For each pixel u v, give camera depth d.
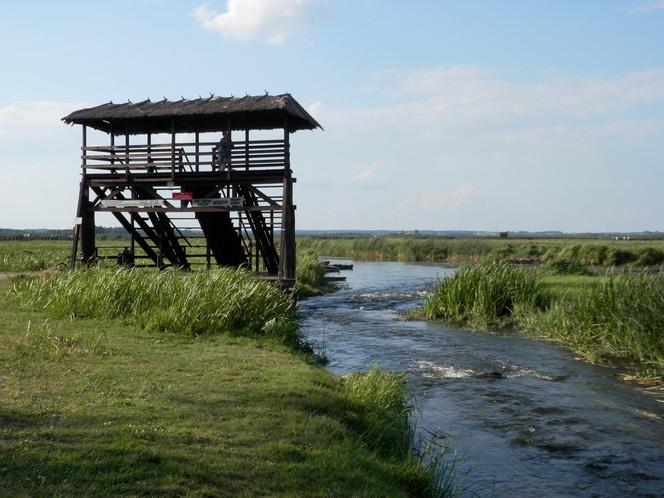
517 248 58.78
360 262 68.31
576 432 10.00
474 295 22.59
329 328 20.91
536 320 19.77
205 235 26.23
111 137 26.12
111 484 5.46
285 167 22.88
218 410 8.04
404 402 11.04
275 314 16.08
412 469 7.44
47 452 5.98
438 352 16.48
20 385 8.45
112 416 7.32
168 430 7.01
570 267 33.22
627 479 8.16
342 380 11.27
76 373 9.45
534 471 8.42
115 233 143.38
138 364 10.47
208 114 22.91
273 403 8.63
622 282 17.50
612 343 16.14
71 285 16.47
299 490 5.93
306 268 38.12
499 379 13.54
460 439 9.66
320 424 7.96
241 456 6.50
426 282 40.41
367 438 8.44
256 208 23.03
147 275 16.92
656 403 11.65
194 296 15.17
